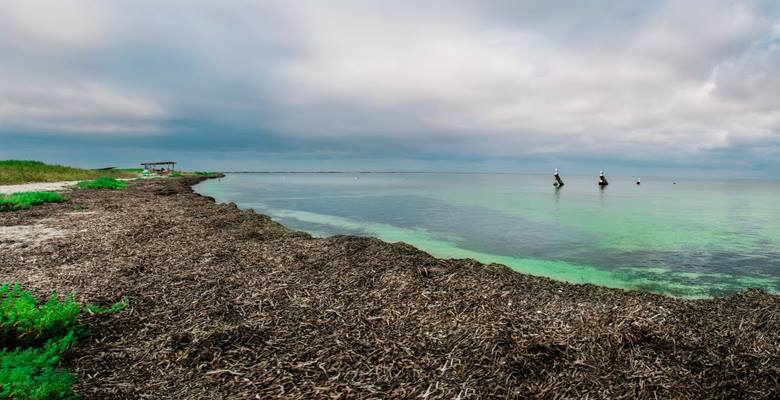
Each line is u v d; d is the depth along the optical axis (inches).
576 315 302.8
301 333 268.7
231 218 813.2
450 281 390.3
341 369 221.6
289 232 681.0
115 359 225.5
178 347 242.2
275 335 263.9
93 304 301.0
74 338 233.5
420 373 218.4
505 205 1701.5
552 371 225.3
